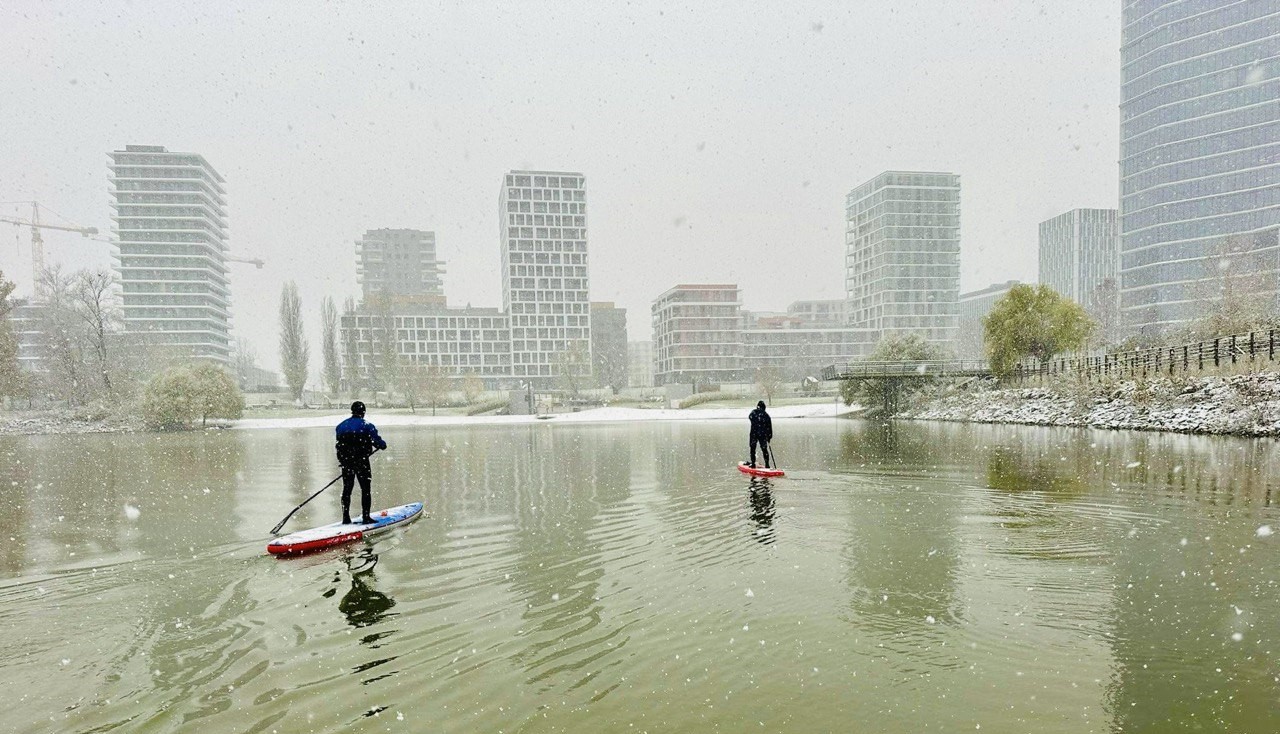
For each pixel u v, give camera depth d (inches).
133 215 5201.8
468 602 246.8
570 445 1040.2
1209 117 4239.7
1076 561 283.4
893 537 335.9
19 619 236.4
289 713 163.3
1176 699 162.6
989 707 159.6
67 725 159.6
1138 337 1462.8
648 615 227.8
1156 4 4461.1
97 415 1748.3
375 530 382.9
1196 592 240.5
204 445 1162.0
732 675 179.2
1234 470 515.2
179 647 208.1
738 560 298.5
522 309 4911.4
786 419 1754.4
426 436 1350.9
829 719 154.5
